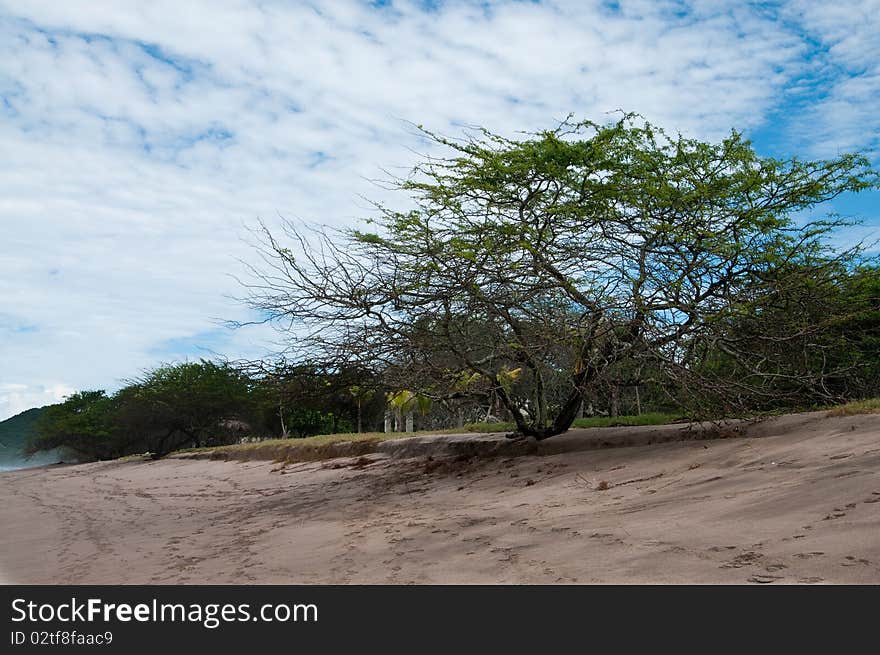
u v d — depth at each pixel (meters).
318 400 14.92
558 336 12.48
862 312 13.03
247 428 49.16
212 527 11.07
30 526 13.20
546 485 10.16
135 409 49.81
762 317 13.08
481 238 12.71
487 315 13.14
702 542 5.16
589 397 13.59
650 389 14.11
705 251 12.70
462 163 12.91
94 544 10.20
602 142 12.39
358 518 9.98
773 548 4.70
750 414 11.80
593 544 5.78
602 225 12.93
